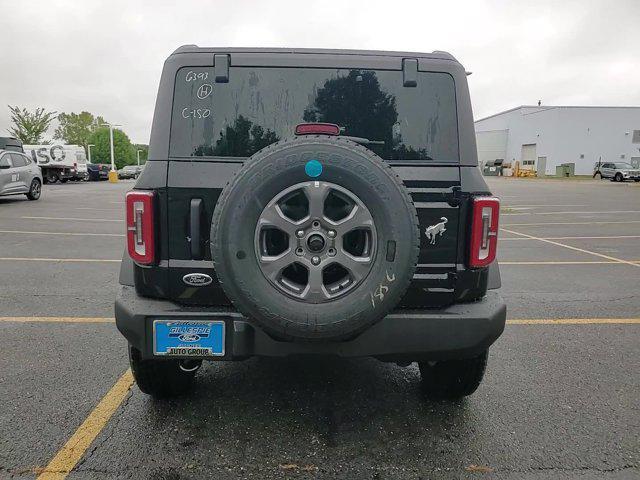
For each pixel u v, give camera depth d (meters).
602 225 13.56
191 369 3.21
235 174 2.43
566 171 56.53
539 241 10.77
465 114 2.85
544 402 3.44
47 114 58.66
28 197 19.19
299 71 2.83
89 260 8.03
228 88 2.81
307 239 2.40
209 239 2.71
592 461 2.76
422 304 2.79
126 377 3.74
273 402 3.39
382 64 2.84
